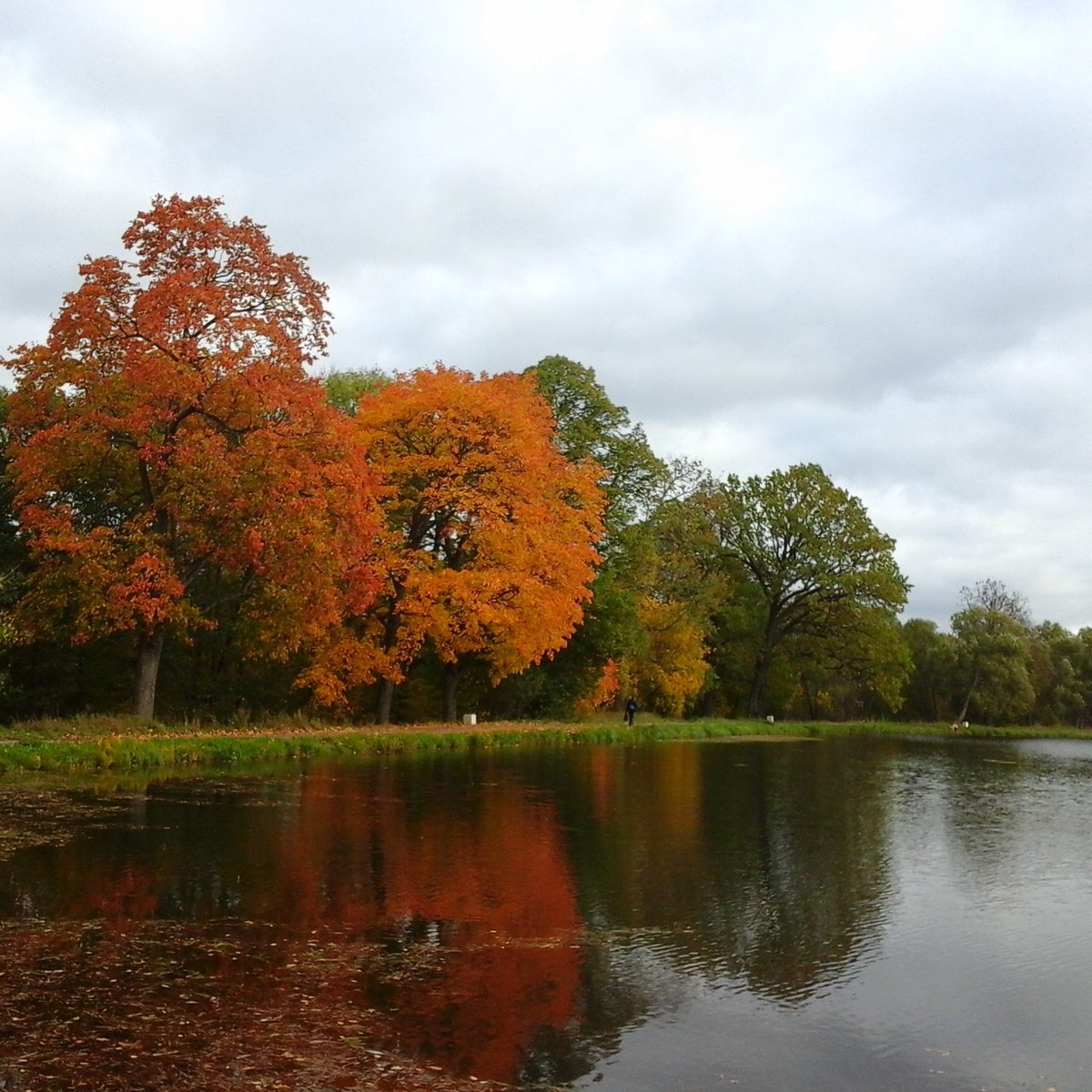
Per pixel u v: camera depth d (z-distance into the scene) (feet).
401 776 74.08
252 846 44.45
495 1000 26.37
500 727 120.06
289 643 95.20
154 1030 23.25
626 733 133.49
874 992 28.25
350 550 89.76
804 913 36.91
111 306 84.02
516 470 113.19
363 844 45.98
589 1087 21.35
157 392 80.69
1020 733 232.32
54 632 85.76
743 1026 25.27
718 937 33.12
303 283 89.76
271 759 82.17
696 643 194.18
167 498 82.94
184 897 35.35
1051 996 28.14
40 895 35.12
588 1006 26.27
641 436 159.02
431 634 110.73
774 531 213.05
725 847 49.55
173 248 86.84
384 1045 23.09
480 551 113.60
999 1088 22.06
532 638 115.44
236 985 26.58
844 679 257.34
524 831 51.72
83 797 56.95
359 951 30.04
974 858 49.03
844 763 107.14
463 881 39.65
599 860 45.16
